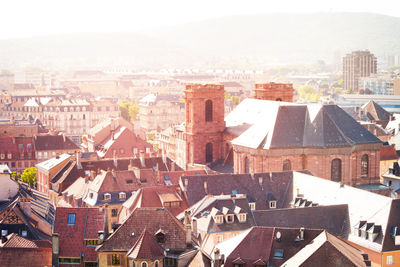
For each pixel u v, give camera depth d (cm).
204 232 15662
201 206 16838
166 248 13225
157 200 18412
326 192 17112
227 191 18688
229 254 13125
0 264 13675
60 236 14538
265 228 13338
